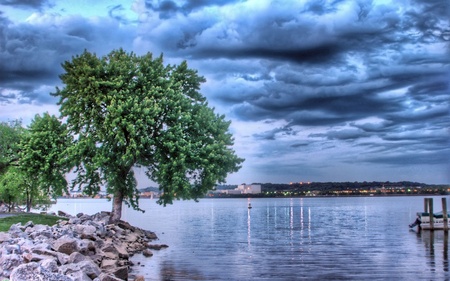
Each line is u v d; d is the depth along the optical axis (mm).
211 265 29391
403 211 128750
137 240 39469
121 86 40500
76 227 31297
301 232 58531
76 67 41906
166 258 32469
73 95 41812
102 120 40594
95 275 19234
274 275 25953
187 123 41219
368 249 38250
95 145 40812
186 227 69062
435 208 144375
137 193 44000
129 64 42062
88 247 25641
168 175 39656
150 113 39062
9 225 35406
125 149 40188
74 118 41312
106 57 43281
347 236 51312
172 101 40688
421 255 34125
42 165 41719
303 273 26609
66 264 20312
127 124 38375
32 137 42250
